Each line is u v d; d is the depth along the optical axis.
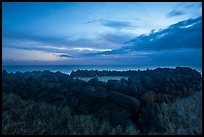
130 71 15.95
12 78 8.27
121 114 5.57
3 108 5.84
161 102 6.57
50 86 7.23
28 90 7.34
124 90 6.77
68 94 6.80
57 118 5.48
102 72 16.12
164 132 4.97
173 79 8.36
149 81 7.96
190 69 12.20
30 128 4.88
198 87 8.56
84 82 7.96
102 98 6.20
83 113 6.07
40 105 6.23
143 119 5.52
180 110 5.98
